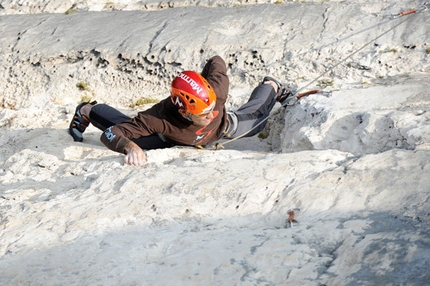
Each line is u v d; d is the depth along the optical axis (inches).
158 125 265.7
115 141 260.8
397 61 342.6
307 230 187.0
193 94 251.3
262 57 366.9
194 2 447.5
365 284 157.5
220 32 388.5
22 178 267.9
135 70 384.8
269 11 402.0
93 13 442.0
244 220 205.5
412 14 371.9
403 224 180.7
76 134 308.5
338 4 397.7
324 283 162.2
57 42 410.9
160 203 217.0
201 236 194.2
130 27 411.8
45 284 177.2
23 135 319.6
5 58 409.7
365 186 205.5
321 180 214.1
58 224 212.5
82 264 185.3
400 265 161.2
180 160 262.1
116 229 206.1
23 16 454.3
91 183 244.1
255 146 306.3
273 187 217.8
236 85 362.9
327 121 266.8
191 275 172.7
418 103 269.7
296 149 274.8
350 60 349.7
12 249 199.6
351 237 177.2
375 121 251.4
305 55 361.1
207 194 219.1
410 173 206.4
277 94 312.8
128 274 177.0
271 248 179.5
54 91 387.2
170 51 381.7
